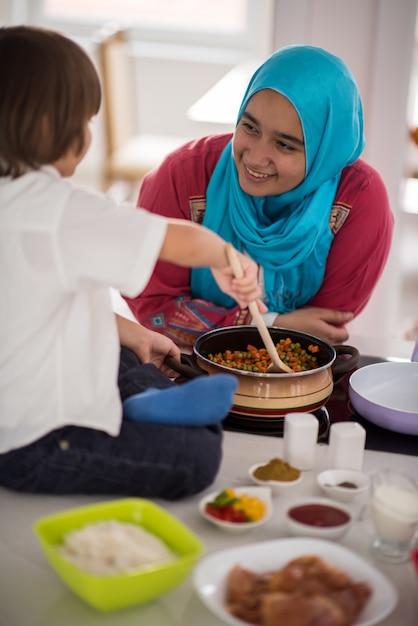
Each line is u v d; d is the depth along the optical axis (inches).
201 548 42.9
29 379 49.3
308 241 77.5
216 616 43.5
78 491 53.1
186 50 219.9
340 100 72.6
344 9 102.7
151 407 53.3
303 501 50.2
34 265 47.3
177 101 221.8
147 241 48.0
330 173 75.8
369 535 50.5
